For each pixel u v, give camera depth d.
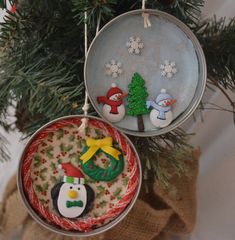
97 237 0.29
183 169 0.27
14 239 0.33
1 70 0.25
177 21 0.22
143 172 0.27
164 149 0.27
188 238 0.37
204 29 0.28
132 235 0.29
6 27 0.24
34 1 0.24
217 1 0.36
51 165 0.23
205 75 0.23
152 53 0.23
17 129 0.34
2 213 0.33
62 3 0.24
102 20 0.24
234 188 0.39
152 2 0.24
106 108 0.22
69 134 0.23
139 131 0.23
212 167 0.39
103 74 0.22
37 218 0.22
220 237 0.39
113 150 0.22
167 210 0.30
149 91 0.23
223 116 0.38
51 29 0.25
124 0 0.25
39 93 0.24
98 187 0.23
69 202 0.22
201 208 0.40
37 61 0.25
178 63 0.23
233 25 0.28
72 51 0.26
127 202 0.23
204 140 0.39
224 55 0.27
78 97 0.25
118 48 0.23
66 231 0.22
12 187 0.33
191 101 0.23
